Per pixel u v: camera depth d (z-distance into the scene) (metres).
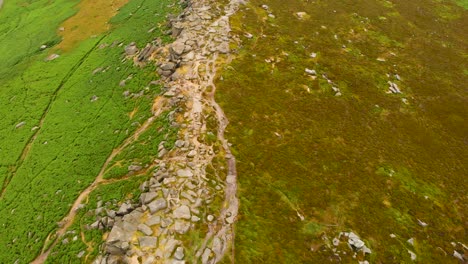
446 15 80.88
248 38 58.84
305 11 71.69
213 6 66.81
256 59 54.38
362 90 53.44
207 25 60.56
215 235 31.67
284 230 32.94
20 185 48.16
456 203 38.34
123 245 30.58
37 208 43.12
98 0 102.88
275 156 39.94
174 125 43.84
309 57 57.81
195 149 40.00
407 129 47.97
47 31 93.44
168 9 81.38
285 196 35.97
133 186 37.97
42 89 69.31
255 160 39.22
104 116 53.81
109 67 66.75
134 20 83.69
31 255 37.25
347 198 36.75
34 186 46.72
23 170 50.62
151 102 50.53
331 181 38.28
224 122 43.59
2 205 45.91
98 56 74.19
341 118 47.19
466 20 79.25
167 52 58.75
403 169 41.25
